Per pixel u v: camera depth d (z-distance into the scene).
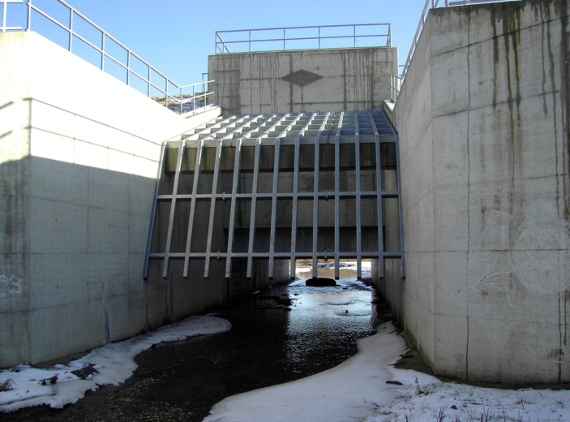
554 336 9.69
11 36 12.09
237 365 13.84
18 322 11.80
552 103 9.75
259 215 24.58
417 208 13.49
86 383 11.55
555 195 9.71
